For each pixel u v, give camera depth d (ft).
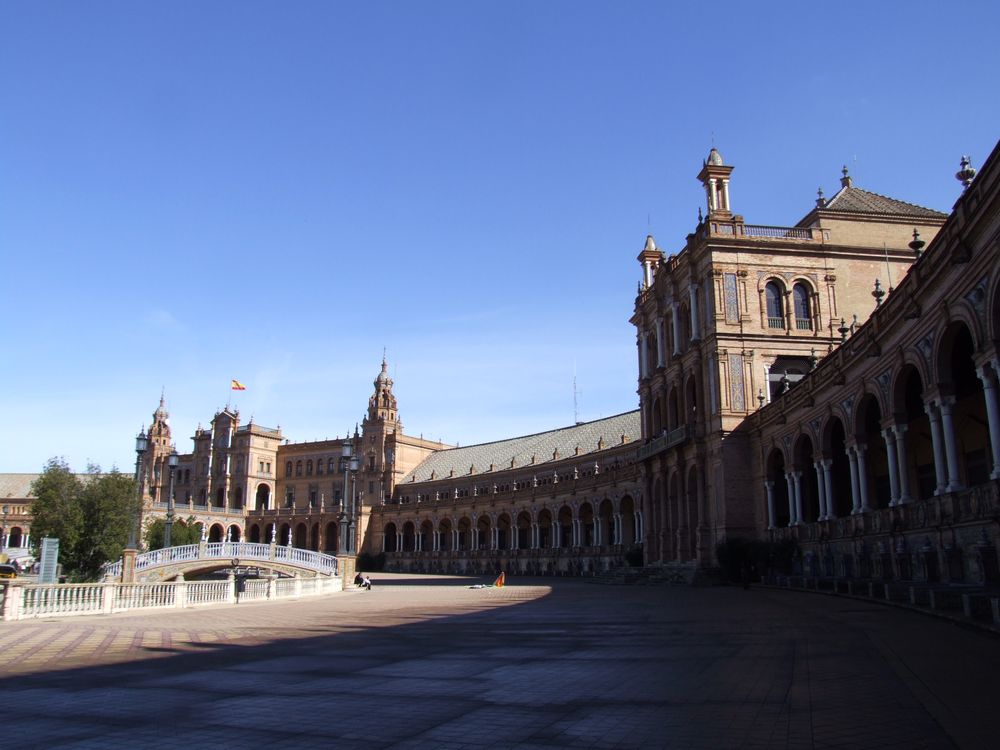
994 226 63.77
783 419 144.77
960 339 83.30
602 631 65.46
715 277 173.58
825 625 63.62
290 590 133.69
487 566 330.13
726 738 26.40
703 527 171.12
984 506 72.38
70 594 88.12
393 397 443.73
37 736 28.02
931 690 33.37
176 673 43.39
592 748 25.52
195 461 486.38
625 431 304.91
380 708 32.58
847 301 176.96
